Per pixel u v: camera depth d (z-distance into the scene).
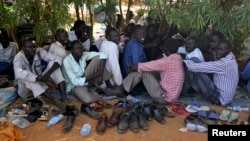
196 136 3.47
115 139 3.39
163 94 4.13
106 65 4.40
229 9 4.25
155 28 4.95
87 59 4.31
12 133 3.32
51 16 4.73
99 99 4.20
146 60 4.61
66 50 4.48
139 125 3.58
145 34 4.78
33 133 3.52
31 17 4.68
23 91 4.12
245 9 3.78
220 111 4.01
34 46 3.97
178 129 3.60
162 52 4.68
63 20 4.58
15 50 4.96
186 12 4.00
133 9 6.85
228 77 4.00
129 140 3.38
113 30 4.44
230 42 4.18
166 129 3.60
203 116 3.75
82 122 3.74
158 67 4.04
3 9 4.60
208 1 3.93
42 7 4.71
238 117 3.83
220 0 4.22
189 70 4.06
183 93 4.39
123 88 4.34
